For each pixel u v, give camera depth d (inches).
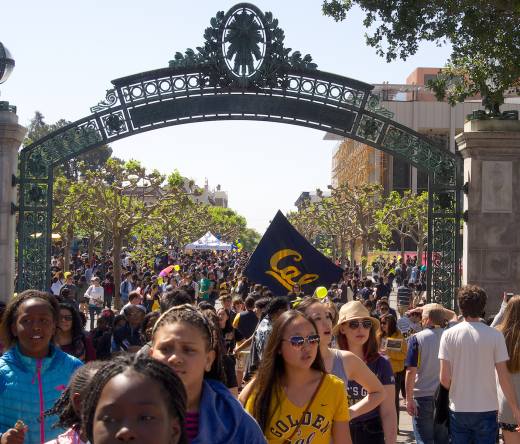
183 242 3462.1
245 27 743.7
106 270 1787.6
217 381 175.0
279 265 486.3
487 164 711.1
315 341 206.1
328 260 488.1
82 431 115.0
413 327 573.6
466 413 311.9
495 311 709.3
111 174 1625.2
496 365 312.0
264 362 209.3
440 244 752.3
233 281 1386.6
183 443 112.3
